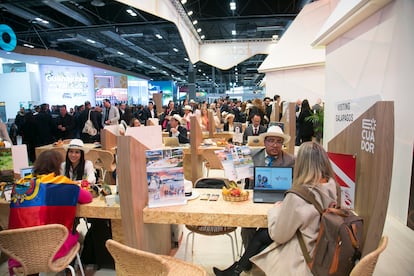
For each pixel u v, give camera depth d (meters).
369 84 3.96
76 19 8.79
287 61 9.67
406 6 3.05
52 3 7.37
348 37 4.73
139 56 16.44
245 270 2.20
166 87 22.03
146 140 2.46
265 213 1.72
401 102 3.15
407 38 3.04
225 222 1.74
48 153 2.06
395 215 3.27
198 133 4.23
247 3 9.84
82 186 2.14
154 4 4.75
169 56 16.81
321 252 1.38
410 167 3.00
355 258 1.37
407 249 2.64
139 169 1.79
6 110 11.70
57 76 12.38
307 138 7.33
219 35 13.81
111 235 2.36
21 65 12.18
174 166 1.91
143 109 9.94
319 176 1.51
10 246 1.62
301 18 9.59
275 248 1.65
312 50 9.01
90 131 6.88
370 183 1.51
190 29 10.47
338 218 1.37
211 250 2.70
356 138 1.71
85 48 13.76
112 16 9.56
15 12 7.78
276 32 13.78
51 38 11.32
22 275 1.69
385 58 3.53
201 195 2.10
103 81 15.48
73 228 2.06
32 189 1.81
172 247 2.73
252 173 2.08
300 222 1.47
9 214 1.94
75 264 2.40
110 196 1.94
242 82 34.28
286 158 2.56
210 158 4.05
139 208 1.78
